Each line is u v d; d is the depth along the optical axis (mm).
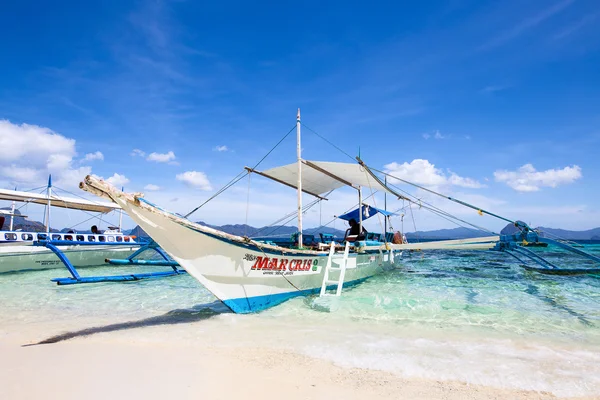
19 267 14758
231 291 6742
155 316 6738
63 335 5199
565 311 7477
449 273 15398
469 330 5852
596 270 14086
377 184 12539
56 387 3053
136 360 3930
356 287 10836
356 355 4367
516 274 14938
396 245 11078
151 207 5535
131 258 14594
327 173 11562
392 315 6895
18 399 2771
